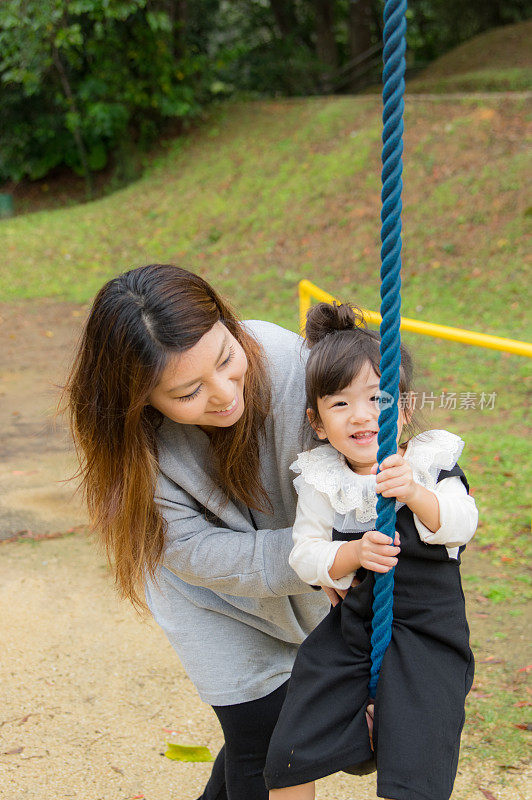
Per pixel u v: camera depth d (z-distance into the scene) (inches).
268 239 489.7
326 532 68.1
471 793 101.0
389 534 60.7
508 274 386.9
